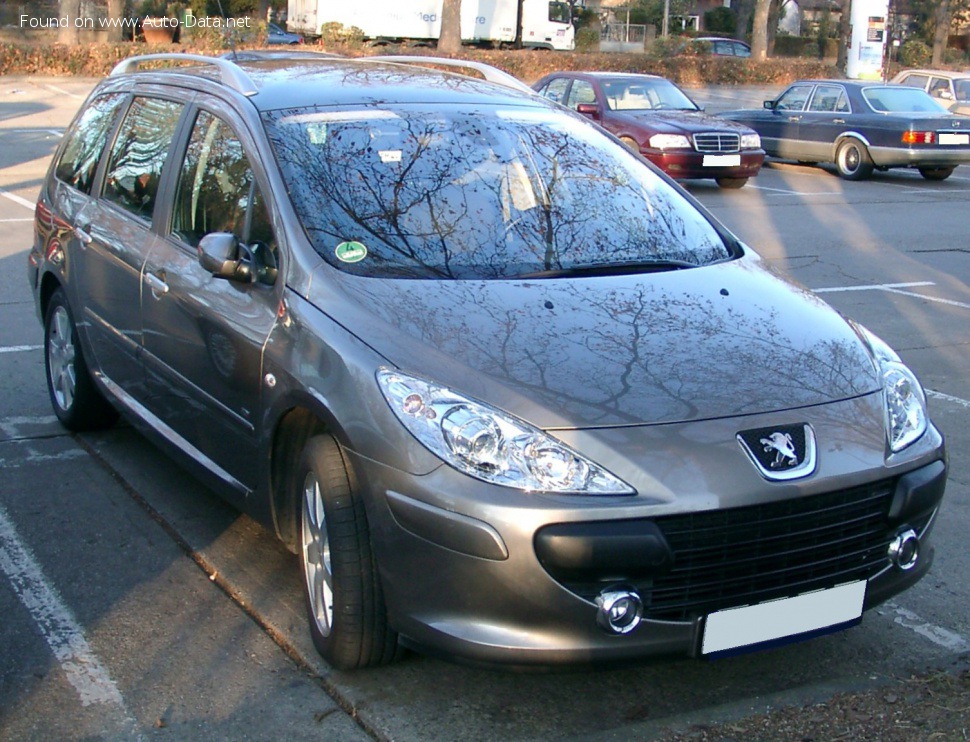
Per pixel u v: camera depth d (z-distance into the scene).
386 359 3.48
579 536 3.12
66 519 4.98
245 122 4.52
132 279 5.00
